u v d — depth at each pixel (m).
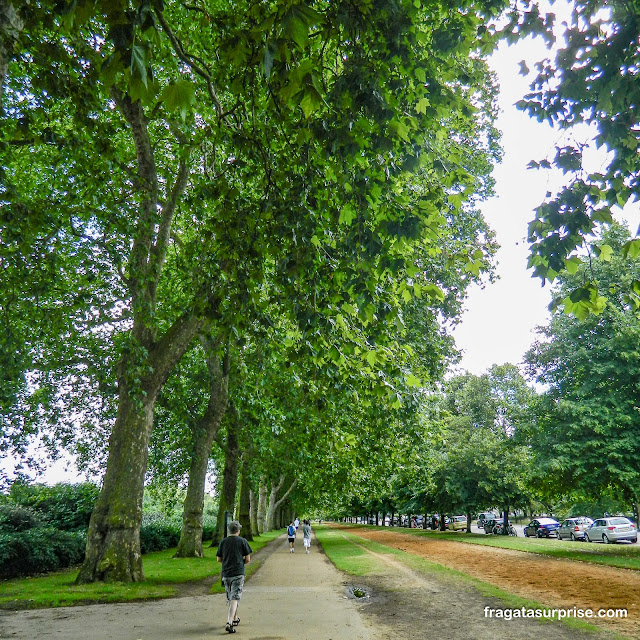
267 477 34.81
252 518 46.50
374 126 6.10
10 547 14.98
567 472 21.33
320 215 7.62
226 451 26.05
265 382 15.35
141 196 12.84
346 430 18.23
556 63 6.22
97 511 12.64
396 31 6.02
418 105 7.12
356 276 7.16
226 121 8.42
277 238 7.73
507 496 36.06
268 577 14.73
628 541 28.69
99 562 12.17
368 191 6.79
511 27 7.07
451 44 7.36
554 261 6.46
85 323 15.90
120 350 12.55
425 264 17.64
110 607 9.69
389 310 7.39
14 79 11.78
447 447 37.69
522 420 22.97
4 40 5.86
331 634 7.37
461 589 11.57
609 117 6.11
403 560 18.78
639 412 19.73
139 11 3.52
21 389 18.61
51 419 21.11
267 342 9.80
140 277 12.62
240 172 8.99
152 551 25.88
